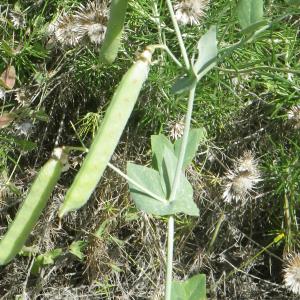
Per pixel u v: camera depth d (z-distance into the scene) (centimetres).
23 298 26
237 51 26
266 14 25
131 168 18
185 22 25
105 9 25
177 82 17
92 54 26
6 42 26
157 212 18
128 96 15
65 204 15
